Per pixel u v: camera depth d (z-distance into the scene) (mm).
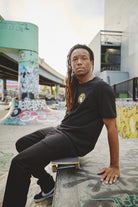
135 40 16703
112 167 1168
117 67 21281
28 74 8109
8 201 923
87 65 1243
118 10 21016
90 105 1151
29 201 1566
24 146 1373
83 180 1114
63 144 1092
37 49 8578
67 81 1387
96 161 1500
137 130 3254
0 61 16422
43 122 6922
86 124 1171
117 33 21281
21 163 972
